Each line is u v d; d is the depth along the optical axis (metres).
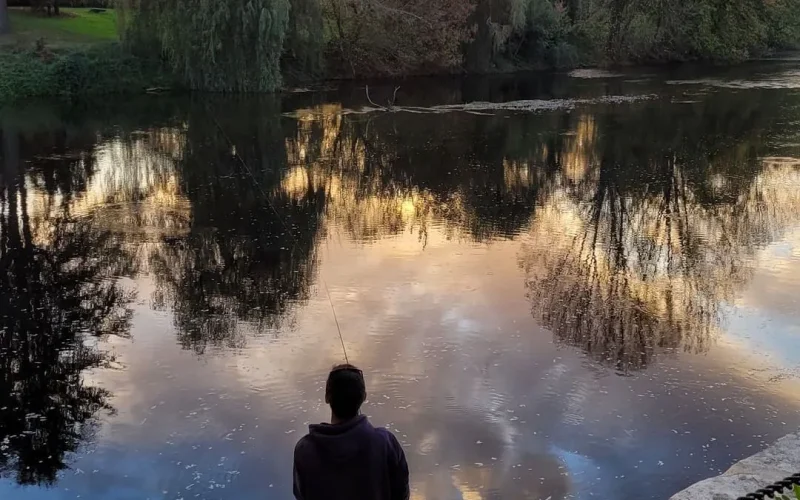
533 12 39.09
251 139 19.84
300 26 30.44
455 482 5.51
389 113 24.72
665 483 5.49
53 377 7.20
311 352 7.66
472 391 6.82
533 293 9.33
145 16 27.59
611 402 6.64
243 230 12.07
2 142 18.84
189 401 6.71
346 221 12.71
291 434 6.18
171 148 18.48
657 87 31.38
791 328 8.19
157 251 10.99
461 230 12.23
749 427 6.23
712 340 7.91
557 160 17.62
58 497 5.44
